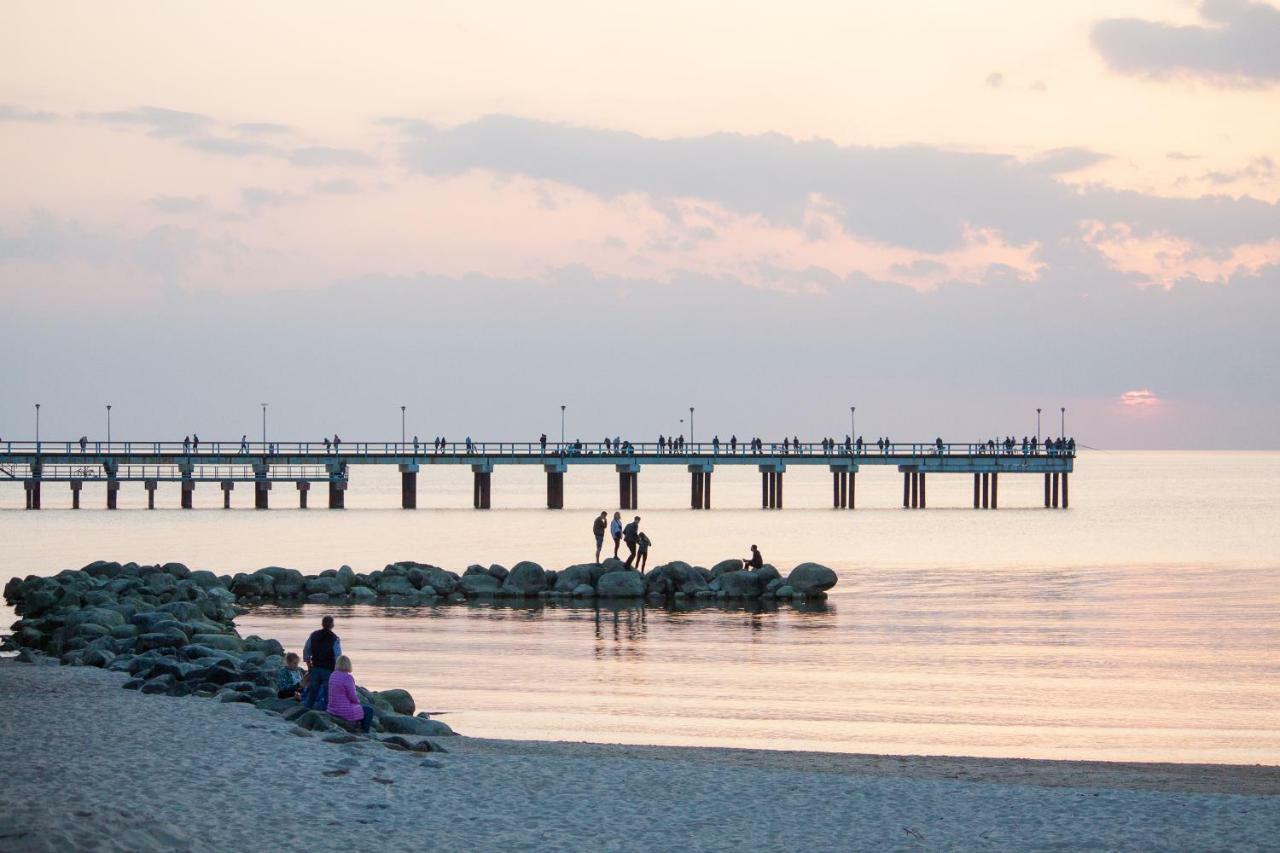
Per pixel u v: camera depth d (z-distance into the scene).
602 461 188.38
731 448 197.88
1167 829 30.33
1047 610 78.62
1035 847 28.98
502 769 34.53
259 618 76.75
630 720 48.31
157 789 29.86
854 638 67.94
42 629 67.19
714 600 84.50
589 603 83.69
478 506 197.12
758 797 32.72
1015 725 47.91
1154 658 61.69
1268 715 49.66
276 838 27.27
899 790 33.69
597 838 28.91
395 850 27.19
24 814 25.89
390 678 56.78
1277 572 101.81
